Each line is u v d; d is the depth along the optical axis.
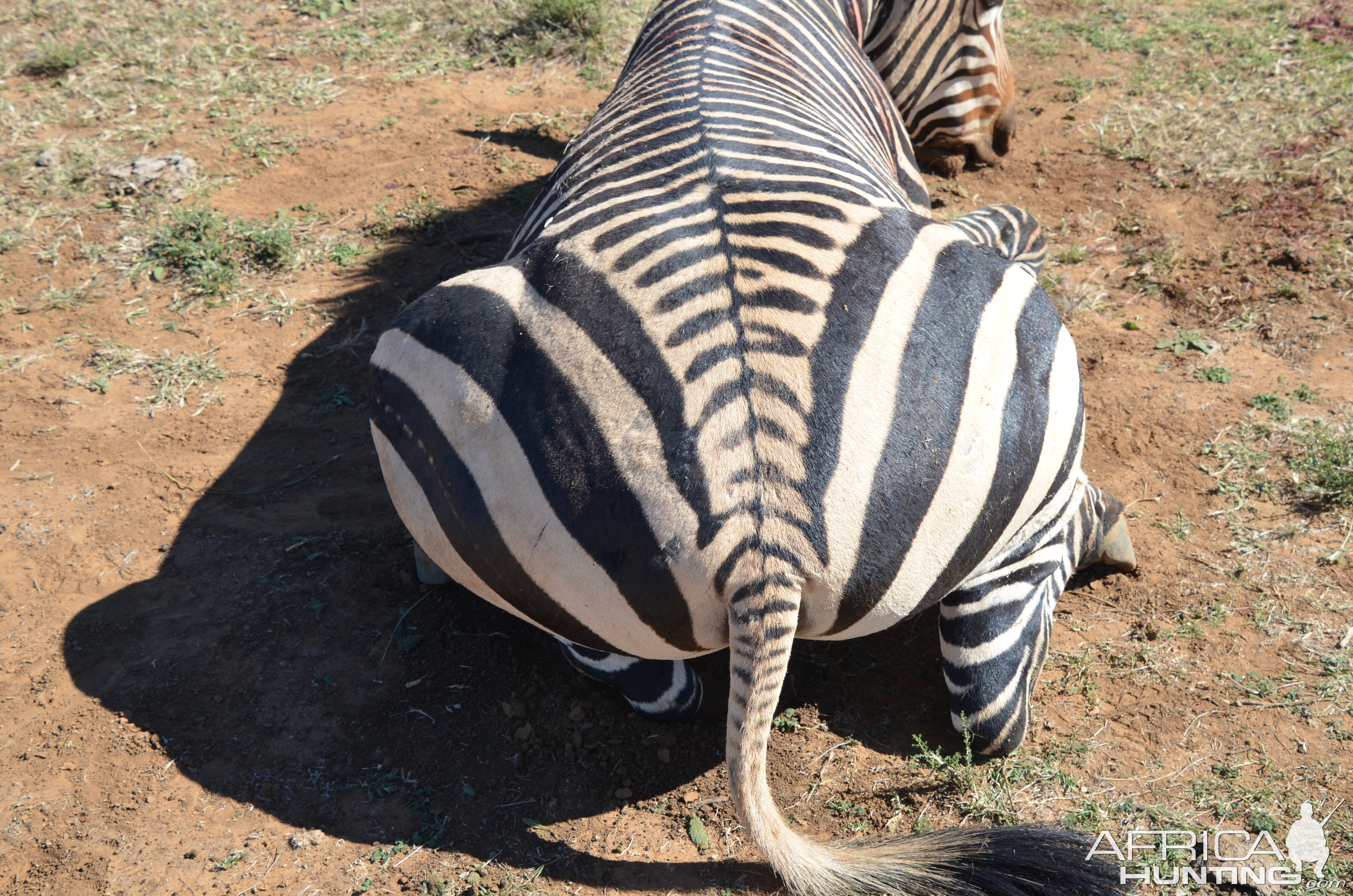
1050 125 5.25
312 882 2.13
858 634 2.03
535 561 1.87
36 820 2.29
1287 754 2.29
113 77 5.72
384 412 2.04
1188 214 4.41
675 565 1.79
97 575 2.95
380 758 2.42
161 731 2.49
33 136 5.18
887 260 1.98
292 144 5.14
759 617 1.78
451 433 1.93
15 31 6.20
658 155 2.27
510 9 6.25
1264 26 5.94
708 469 1.78
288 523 3.12
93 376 3.74
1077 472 2.18
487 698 2.56
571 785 2.34
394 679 2.62
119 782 2.37
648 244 1.98
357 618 2.81
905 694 2.54
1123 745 2.35
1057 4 6.50
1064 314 3.87
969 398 1.89
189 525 3.12
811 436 1.80
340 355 3.85
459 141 5.18
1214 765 2.28
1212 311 3.82
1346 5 6.05
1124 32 6.09
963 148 4.87
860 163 2.50
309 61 5.95
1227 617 2.66
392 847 2.20
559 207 2.34
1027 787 2.26
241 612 2.83
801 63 2.86
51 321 4.01
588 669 2.42
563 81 5.76
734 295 1.89
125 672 2.65
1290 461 3.12
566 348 1.89
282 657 2.69
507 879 2.12
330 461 3.38
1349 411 3.26
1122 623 2.68
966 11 4.57
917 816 2.22
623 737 2.44
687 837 2.21
